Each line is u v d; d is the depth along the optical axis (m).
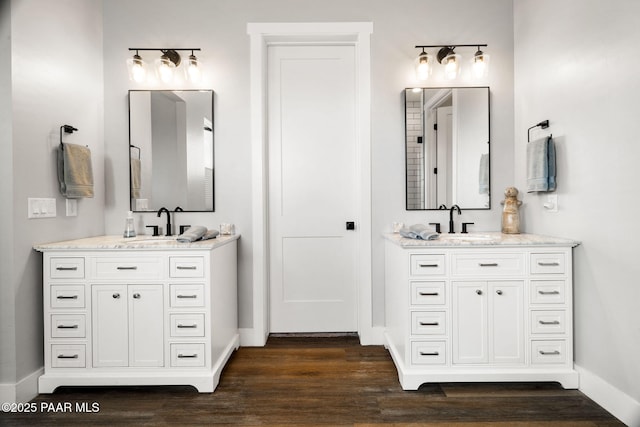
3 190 1.91
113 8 2.72
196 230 2.28
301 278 2.96
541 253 2.10
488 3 2.77
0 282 1.92
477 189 2.77
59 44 2.25
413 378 2.08
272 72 2.93
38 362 2.08
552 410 1.89
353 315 2.97
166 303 2.08
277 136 2.93
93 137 2.60
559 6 2.24
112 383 2.07
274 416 1.85
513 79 2.78
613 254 1.84
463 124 2.76
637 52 1.69
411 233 2.31
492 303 2.10
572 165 2.14
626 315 1.77
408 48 2.76
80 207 2.45
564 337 2.10
